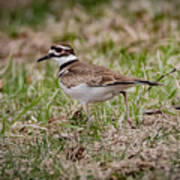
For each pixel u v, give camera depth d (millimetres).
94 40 17609
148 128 9914
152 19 19250
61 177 8438
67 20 21734
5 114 12484
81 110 11445
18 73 16156
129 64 13047
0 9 26547
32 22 22938
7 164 9250
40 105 12438
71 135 10164
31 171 8852
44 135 10398
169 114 10438
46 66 15719
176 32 16281
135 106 10828
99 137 9859
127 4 22578
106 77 9812
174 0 21766
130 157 8836
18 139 10719
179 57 13234
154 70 12453
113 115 11039
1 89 14914
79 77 10289
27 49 18938
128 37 17109
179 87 11188
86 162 8945
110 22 19594
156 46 15008
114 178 8172
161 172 8023
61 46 11484
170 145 8969
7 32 21750
